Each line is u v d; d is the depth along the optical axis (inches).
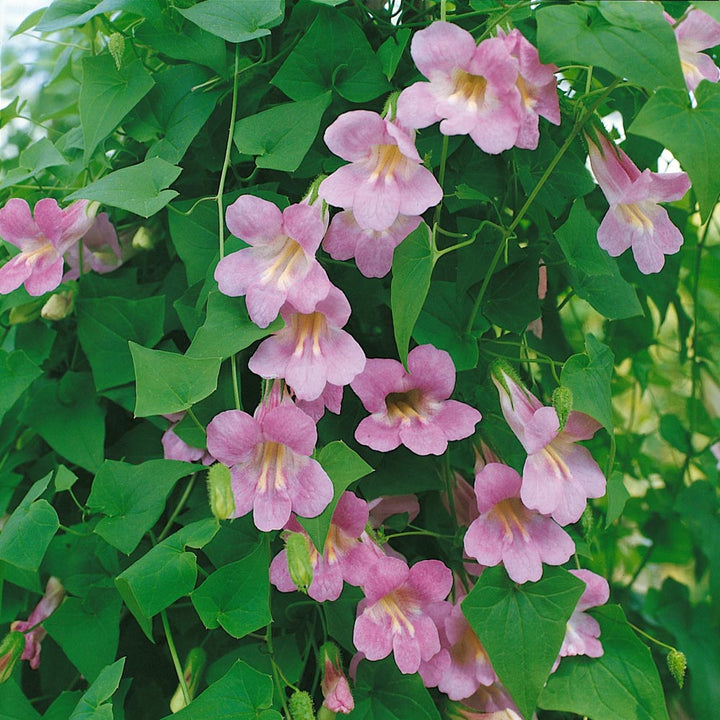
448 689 15.6
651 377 24.1
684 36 15.4
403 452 16.3
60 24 16.0
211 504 13.7
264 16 15.5
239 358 15.9
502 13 15.3
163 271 18.3
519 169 16.1
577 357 15.1
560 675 15.8
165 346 17.0
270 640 15.1
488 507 15.1
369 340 16.6
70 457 16.7
